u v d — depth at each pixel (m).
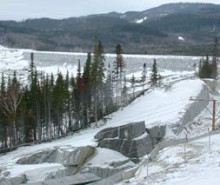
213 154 33.00
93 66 94.19
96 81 93.50
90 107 93.75
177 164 31.55
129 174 33.62
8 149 74.81
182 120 70.50
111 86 105.06
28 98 85.44
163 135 64.00
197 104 80.44
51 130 85.12
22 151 69.19
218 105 87.25
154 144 59.97
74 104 92.75
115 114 89.94
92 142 58.84
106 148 56.50
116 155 55.00
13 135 77.56
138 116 81.00
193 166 29.28
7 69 199.00
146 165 35.34
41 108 87.56
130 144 55.69
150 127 61.56
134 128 56.91
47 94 87.62
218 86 107.12
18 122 81.25
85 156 52.91
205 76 117.38
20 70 193.00
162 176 27.75
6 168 52.62
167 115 73.81
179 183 24.64
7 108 78.06
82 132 83.38
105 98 98.00
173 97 86.56
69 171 50.34
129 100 100.38
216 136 42.75
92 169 50.62
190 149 36.59
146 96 94.38
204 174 25.92
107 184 30.06
